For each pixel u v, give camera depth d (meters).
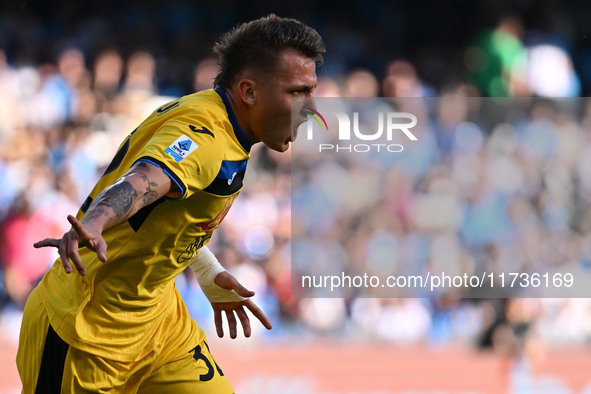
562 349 25.34
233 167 8.89
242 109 9.20
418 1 41.91
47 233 26.27
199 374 10.43
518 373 23.67
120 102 31.61
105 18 37.12
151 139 8.43
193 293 24.98
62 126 30.33
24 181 27.55
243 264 26.92
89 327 9.30
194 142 8.30
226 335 24.66
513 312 24.55
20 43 34.97
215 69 34.50
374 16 40.81
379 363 23.70
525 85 33.59
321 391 22.64
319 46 9.23
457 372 23.44
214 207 9.02
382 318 26.70
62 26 36.44
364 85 32.84
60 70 33.41
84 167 29.05
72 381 9.34
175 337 10.38
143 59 34.06
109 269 9.15
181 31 37.34
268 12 40.00
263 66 9.05
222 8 39.34
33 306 9.65
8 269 25.66
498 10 36.00
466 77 34.69
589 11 38.62
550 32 36.50
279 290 26.86
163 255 9.23
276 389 22.67
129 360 9.65
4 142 28.80
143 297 9.50
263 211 27.86
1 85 31.80
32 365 9.60
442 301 27.12
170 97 33.97
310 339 25.55
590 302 27.08
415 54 39.72
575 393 23.47
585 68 37.47
